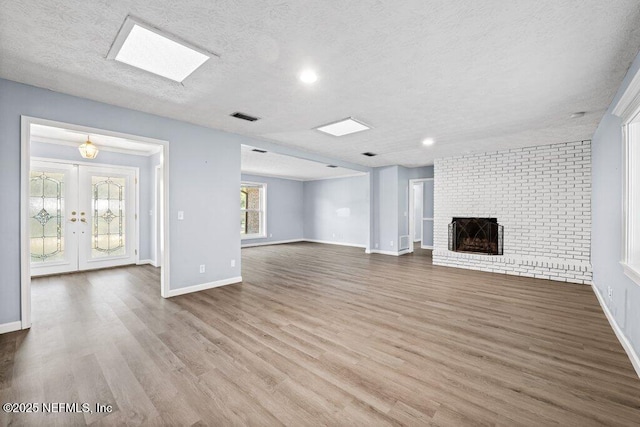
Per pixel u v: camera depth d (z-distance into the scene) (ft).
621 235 8.20
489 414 5.16
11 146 8.45
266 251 25.89
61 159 15.71
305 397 5.65
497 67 7.39
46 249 15.60
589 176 14.44
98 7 5.30
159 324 9.15
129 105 10.30
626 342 7.48
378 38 6.19
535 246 15.99
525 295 12.38
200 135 12.73
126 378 6.25
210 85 8.63
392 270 17.62
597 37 6.04
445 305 11.07
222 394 5.73
